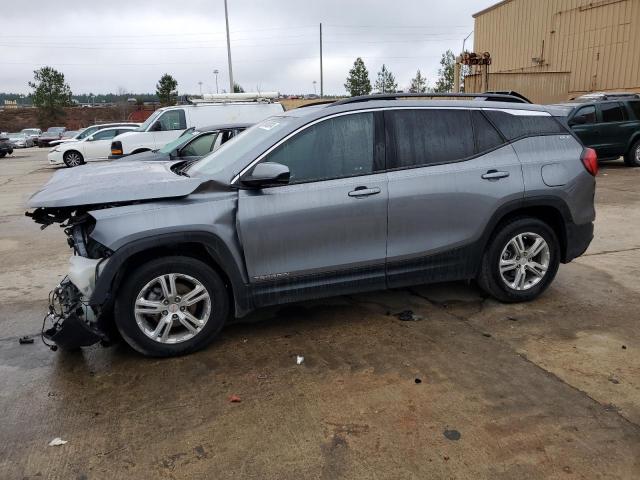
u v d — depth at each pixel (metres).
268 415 3.12
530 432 2.89
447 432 2.91
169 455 2.79
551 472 2.59
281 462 2.71
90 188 3.73
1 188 15.21
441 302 4.84
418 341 4.05
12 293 5.53
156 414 3.17
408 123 4.19
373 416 3.08
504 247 4.51
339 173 4.00
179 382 3.53
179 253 3.84
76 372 3.72
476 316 4.50
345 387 3.41
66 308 3.88
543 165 4.48
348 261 4.06
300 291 4.03
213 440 2.91
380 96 4.21
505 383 3.40
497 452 2.74
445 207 4.21
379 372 3.58
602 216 8.22
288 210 3.84
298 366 3.70
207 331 3.89
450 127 4.30
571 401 3.18
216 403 3.27
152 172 4.38
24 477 2.65
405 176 4.12
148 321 3.86
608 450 2.73
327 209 3.91
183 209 3.69
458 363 3.68
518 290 4.65
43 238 8.19
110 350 4.05
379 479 2.57
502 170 4.36
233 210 3.79
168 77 57.75
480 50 29.02
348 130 4.05
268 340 4.14
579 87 22.14
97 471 2.68
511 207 4.40
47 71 60.38
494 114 4.46
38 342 4.25
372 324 4.38
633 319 4.35
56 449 2.87
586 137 13.09
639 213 8.35
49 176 18.55
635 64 19.38
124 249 3.55
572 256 4.74
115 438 2.95
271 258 3.88
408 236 4.18
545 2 23.55
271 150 3.90
